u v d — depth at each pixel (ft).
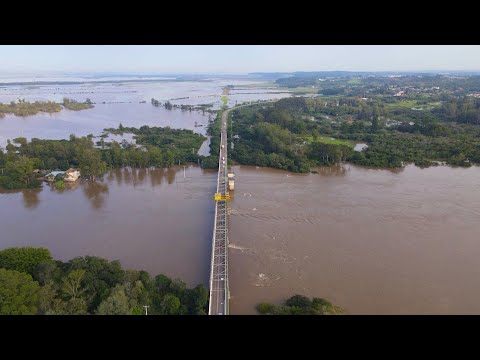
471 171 598.34
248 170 605.31
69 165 590.14
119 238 366.43
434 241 361.30
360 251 343.26
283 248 348.18
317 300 263.08
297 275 306.55
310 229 385.50
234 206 444.14
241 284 294.25
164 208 441.68
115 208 442.09
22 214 424.05
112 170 599.57
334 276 305.53
